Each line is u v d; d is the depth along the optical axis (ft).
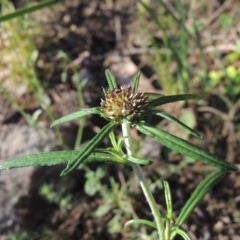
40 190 0.66
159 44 0.82
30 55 0.77
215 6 0.86
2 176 0.67
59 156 0.35
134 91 0.36
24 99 0.76
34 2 0.89
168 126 0.72
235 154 0.69
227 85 0.76
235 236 0.63
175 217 0.64
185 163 0.68
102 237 0.64
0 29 0.83
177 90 0.75
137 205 0.65
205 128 0.72
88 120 0.72
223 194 0.66
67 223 0.65
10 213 0.65
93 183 0.66
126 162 0.35
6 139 0.70
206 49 0.81
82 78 0.78
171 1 0.87
